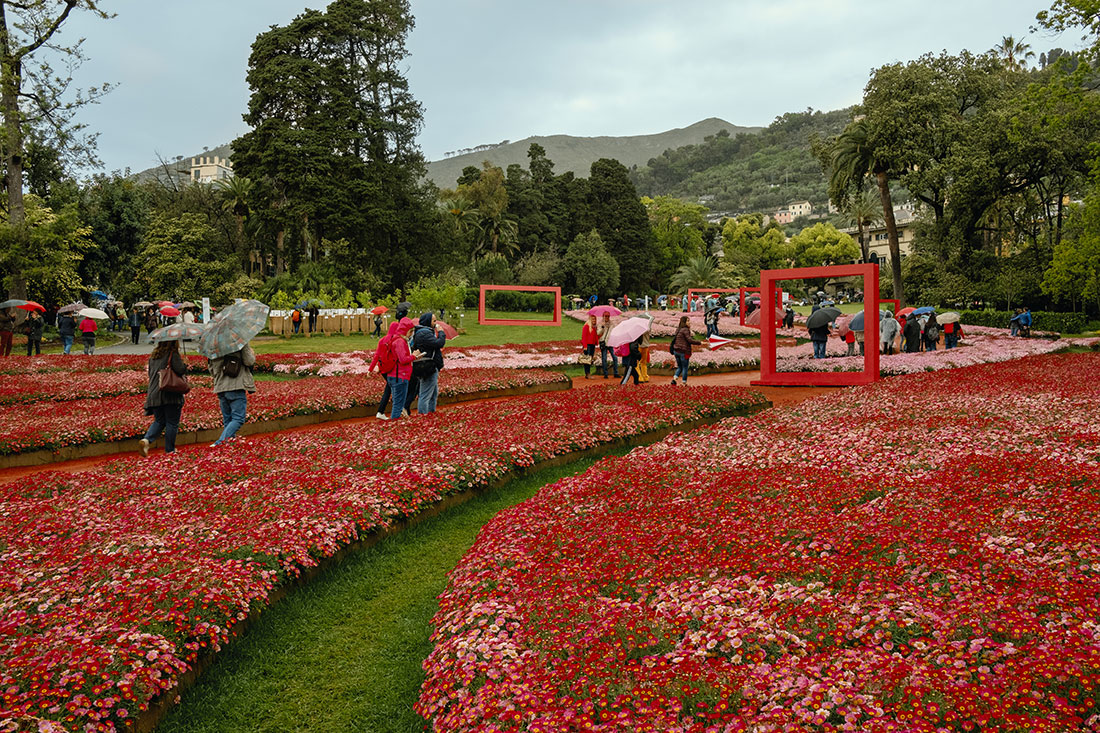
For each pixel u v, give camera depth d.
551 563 5.25
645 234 91.94
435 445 9.39
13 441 10.35
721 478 7.41
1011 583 4.20
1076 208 45.34
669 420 11.54
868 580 4.39
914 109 44.34
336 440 10.16
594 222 90.38
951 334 27.08
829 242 105.50
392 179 56.06
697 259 84.94
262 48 54.09
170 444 10.22
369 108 56.88
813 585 4.40
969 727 2.88
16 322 30.83
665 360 22.33
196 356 21.55
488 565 5.36
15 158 30.39
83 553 5.59
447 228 63.41
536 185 92.50
